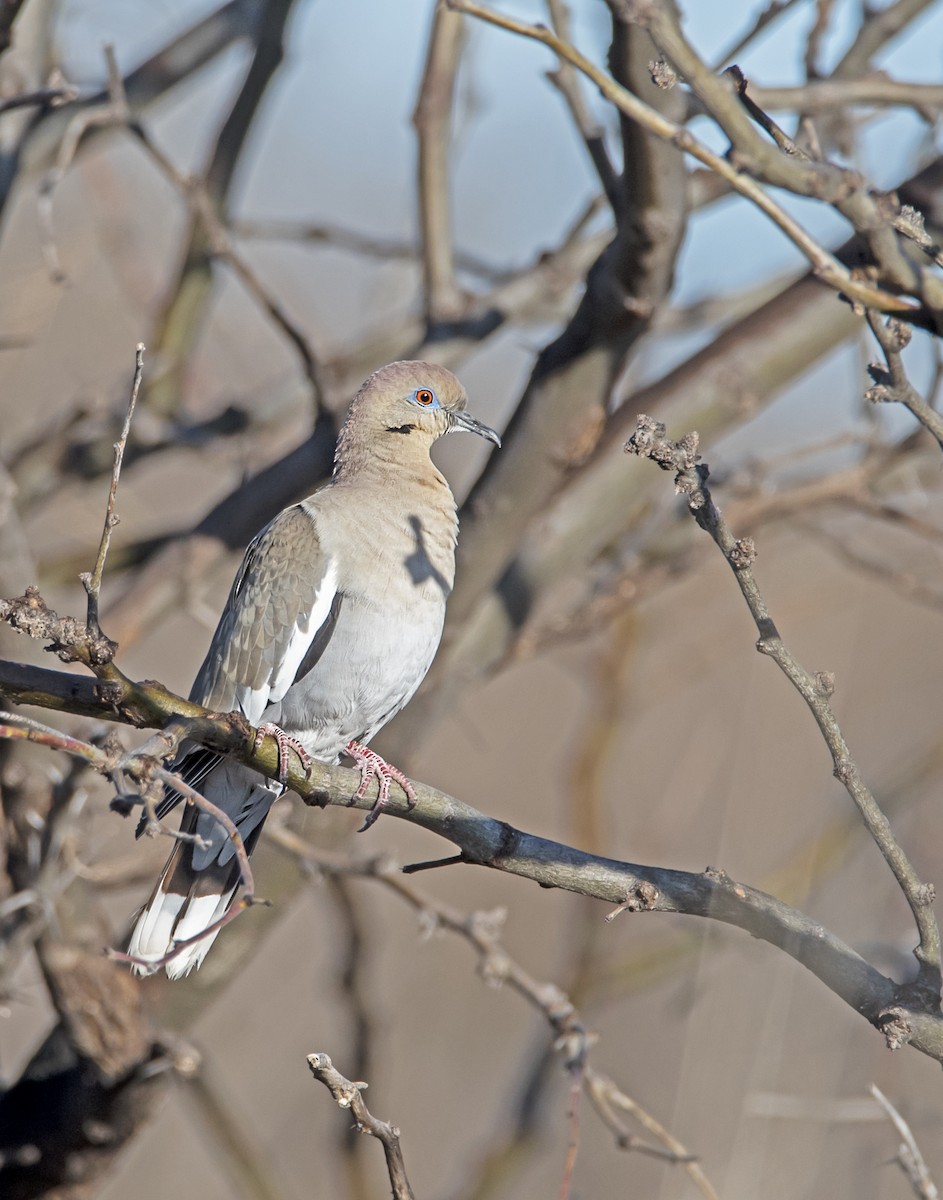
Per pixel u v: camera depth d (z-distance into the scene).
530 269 11.30
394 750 10.75
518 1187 14.16
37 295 12.63
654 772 16.03
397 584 8.98
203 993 10.01
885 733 13.87
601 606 11.41
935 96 7.22
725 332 10.47
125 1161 14.98
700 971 11.01
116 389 12.21
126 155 14.28
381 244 12.12
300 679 8.93
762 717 12.19
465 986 16.62
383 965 16.69
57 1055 9.54
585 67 5.88
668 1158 8.60
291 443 14.00
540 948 16.58
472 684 10.73
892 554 14.29
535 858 6.45
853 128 9.22
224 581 12.73
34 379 13.85
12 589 8.95
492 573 10.08
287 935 16.92
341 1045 15.61
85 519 12.02
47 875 8.52
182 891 8.21
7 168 10.38
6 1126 9.55
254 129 11.49
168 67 11.45
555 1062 12.11
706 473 5.67
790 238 5.97
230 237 11.69
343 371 12.23
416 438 9.75
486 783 18.16
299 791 6.50
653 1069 13.55
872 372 6.17
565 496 10.61
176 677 16.47
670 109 7.63
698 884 6.36
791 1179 10.07
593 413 9.38
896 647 14.53
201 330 11.90
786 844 12.01
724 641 14.42
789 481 13.28
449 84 10.58
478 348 11.37
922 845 11.73
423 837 16.69
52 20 10.75
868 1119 9.76
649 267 8.44
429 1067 15.91
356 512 9.18
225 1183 14.89
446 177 10.87
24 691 6.11
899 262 6.37
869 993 6.08
